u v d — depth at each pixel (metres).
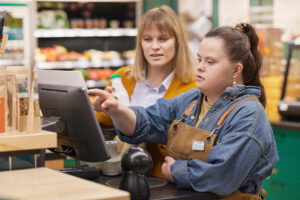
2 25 1.76
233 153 1.60
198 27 5.76
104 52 6.56
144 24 2.39
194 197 1.59
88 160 1.76
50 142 1.61
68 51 6.46
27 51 5.54
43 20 5.99
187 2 5.75
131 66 2.61
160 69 2.48
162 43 2.39
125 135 1.96
